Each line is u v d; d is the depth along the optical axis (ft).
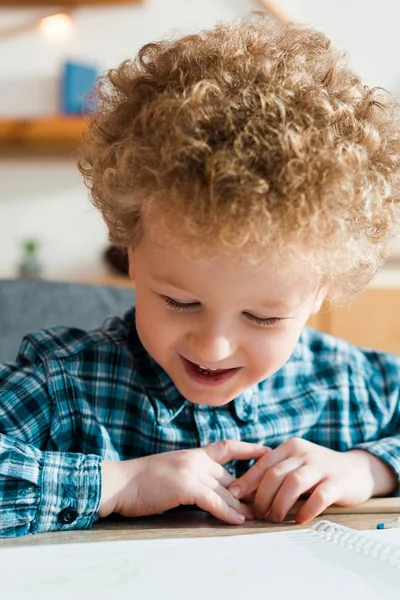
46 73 6.88
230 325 1.71
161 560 1.31
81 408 2.24
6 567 1.27
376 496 2.09
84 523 1.73
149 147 1.65
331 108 1.66
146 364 2.39
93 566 1.28
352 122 1.73
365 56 6.79
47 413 2.20
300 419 2.55
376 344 5.07
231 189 1.49
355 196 1.63
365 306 5.07
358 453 2.12
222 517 1.75
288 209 1.51
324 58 1.89
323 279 1.84
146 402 2.33
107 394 2.31
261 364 1.80
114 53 6.91
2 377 2.27
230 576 1.23
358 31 6.78
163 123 1.62
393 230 2.00
